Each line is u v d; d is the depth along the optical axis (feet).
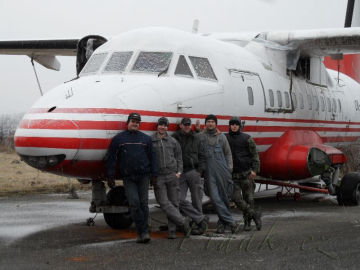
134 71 32.19
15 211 37.58
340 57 48.52
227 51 38.40
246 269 20.76
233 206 40.11
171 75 32.63
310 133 46.34
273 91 41.65
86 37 38.37
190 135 29.01
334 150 43.60
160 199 27.61
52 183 55.06
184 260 22.36
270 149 42.09
